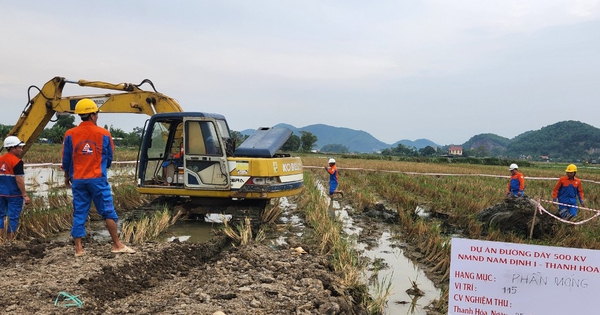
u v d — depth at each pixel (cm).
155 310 457
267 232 989
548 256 328
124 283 540
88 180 627
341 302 502
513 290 337
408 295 619
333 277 627
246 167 976
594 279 318
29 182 1769
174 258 674
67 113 1128
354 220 1193
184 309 455
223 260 685
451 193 1585
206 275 599
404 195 1528
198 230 973
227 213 1005
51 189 1477
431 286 661
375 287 647
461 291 350
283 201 1484
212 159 970
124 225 877
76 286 499
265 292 523
